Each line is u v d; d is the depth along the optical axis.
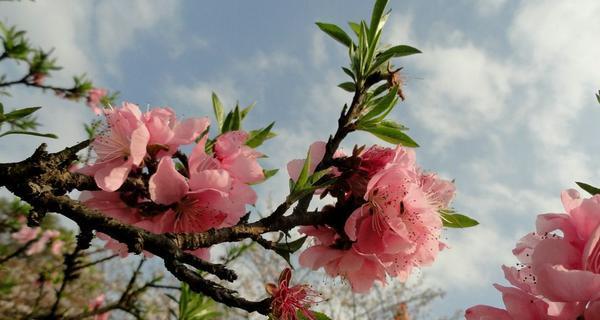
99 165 0.28
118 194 0.28
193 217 0.28
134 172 0.28
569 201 0.25
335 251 0.31
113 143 0.28
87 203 0.28
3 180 0.25
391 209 0.30
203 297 0.51
